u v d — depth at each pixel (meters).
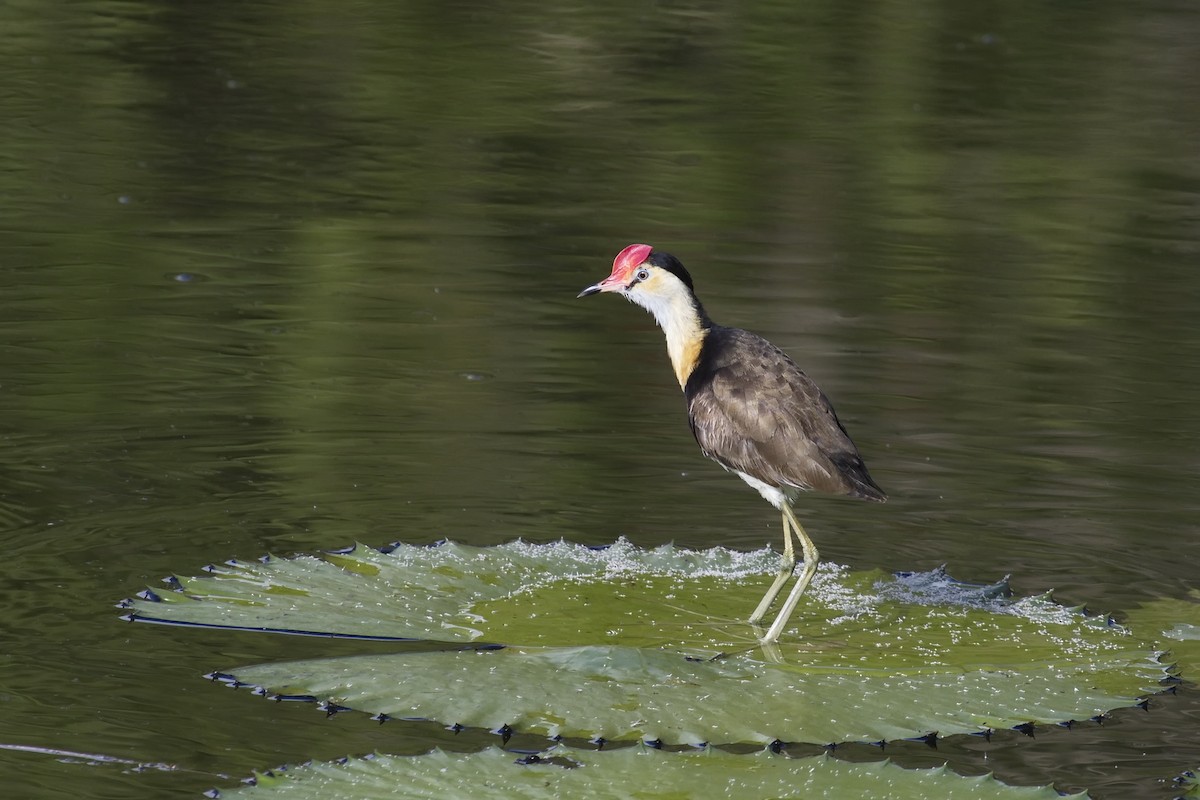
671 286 10.91
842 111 26.08
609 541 10.95
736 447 10.15
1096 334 16.22
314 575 9.80
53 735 7.75
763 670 8.65
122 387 13.93
